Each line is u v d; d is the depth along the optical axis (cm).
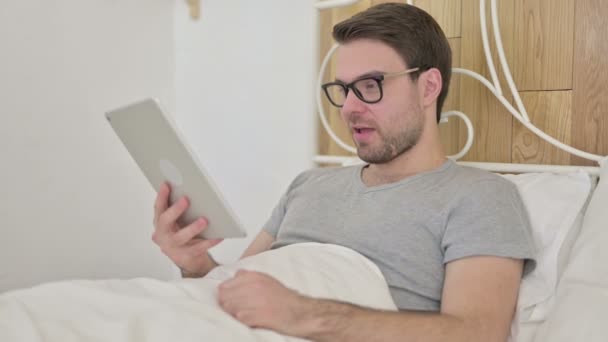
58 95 181
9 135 169
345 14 169
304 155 180
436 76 123
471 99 146
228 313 84
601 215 106
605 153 126
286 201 141
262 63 190
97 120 192
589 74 128
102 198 194
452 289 101
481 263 102
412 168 122
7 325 69
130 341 69
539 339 98
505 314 98
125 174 201
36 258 176
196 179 96
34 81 174
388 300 100
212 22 204
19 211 171
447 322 91
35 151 175
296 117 181
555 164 133
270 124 189
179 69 215
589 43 128
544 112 134
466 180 114
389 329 87
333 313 85
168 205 107
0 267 167
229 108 201
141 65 205
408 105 119
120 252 199
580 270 100
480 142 145
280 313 83
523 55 137
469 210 108
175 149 95
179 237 104
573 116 130
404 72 118
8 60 168
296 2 180
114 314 75
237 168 200
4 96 167
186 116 215
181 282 90
